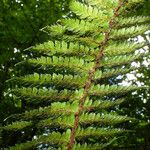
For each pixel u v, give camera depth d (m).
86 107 0.28
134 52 0.28
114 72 0.28
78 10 0.28
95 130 0.28
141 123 2.52
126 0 0.29
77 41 0.28
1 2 2.75
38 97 0.27
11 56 2.60
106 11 0.29
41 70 2.13
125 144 2.41
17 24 2.70
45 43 0.27
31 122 0.27
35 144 0.27
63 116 0.28
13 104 2.39
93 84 0.29
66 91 0.28
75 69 0.28
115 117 0.28
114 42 0.29
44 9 2.77
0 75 2.56
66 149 0.27
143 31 0.28
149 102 2.58
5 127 0.26
